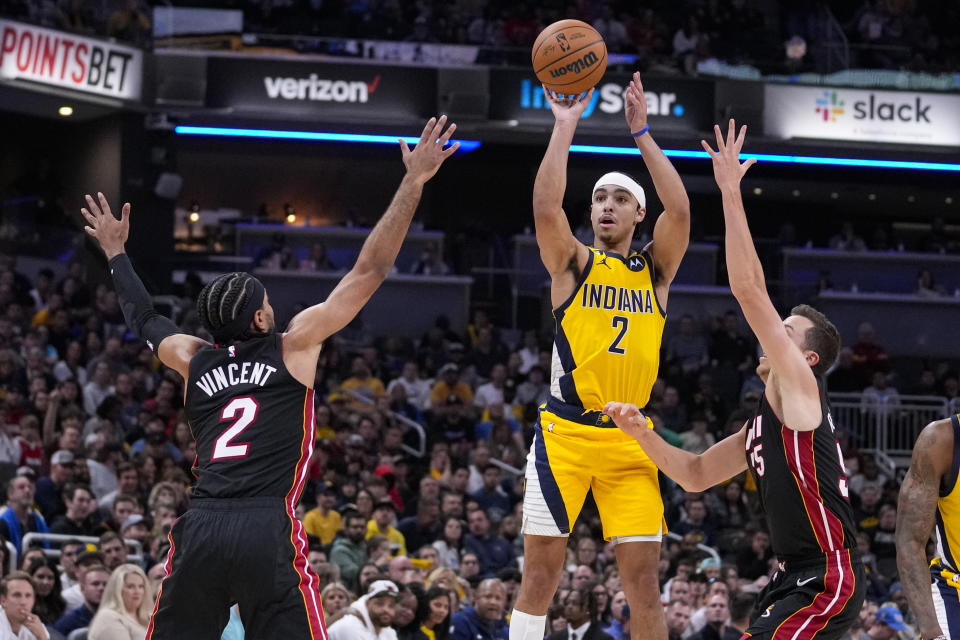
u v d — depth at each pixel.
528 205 29.25
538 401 20.91
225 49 22.14
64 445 14.66
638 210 6.64
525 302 25.86
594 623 11.27
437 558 13.39
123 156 23.28
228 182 29.92
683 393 21.61
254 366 5.34
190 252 25.23
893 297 26.12
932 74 23.55
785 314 26.05
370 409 19.36
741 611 10.79
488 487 16.00
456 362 22.00
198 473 5.32
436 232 26.58
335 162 30.17
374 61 22.44
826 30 23.70
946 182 28.34
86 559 10.31
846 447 21.09
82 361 18.84
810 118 23.19
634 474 6.38
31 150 24.45
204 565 5.08
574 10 24.48
